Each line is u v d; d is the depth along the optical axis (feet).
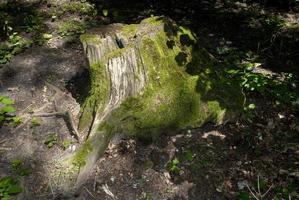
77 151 4.12
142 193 3.95
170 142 4.40
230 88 4.68
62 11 7.28
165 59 4.45
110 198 3.90
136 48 4.33
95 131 4.17
